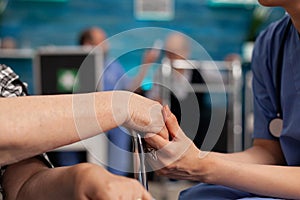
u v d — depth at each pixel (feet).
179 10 13.99
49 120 1.35
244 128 10.99
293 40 2.55
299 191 2.08
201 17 14.05
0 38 13.44
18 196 1.65
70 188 1.31
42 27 13.62
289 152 2.56
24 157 1.43
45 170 1.64
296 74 2.50
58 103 1.39
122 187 1.23
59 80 7.38
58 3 13.61
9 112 1.34
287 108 2.55
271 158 2.73
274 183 2.07
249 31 13.70
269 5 2.22
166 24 14.03
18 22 13.52
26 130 1.33
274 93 2.72
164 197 6.24
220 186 2.29
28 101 1.38
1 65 2.03
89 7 13.76
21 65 13.04
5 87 1.94
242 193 2.25
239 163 2.08
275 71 2.67
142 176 1.56
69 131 1.37
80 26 13.75
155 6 13.91
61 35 13.70
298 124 2.44
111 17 13.87
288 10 2.24
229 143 9.25
